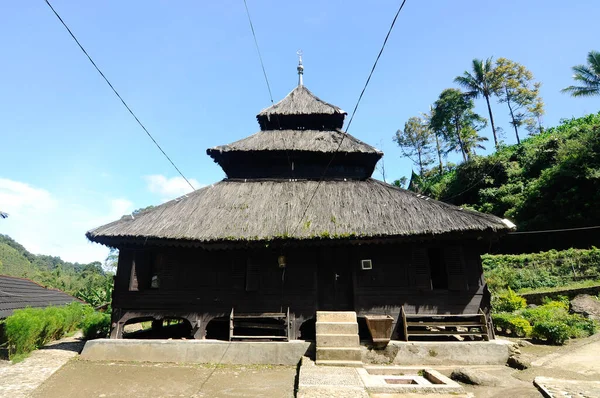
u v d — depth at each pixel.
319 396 6.88
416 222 10.44
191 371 9.28
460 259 10.84
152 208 12.05
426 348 9.87
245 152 14.09
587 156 25.95
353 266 11.05
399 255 11.06
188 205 12.23
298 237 10.29
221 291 11.05
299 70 19.09
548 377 8.45
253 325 10.84
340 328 9.78
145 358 10.17
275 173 14.66
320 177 14.41
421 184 52.53
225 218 11.44
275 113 16.08
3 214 12.03
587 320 13.55
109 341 10.37
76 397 7.48
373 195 12.51
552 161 32.53
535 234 27.80
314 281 11.06
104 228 10.72
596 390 7.39
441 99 52.75
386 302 10.68
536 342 12.19
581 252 21.52
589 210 24.73
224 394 7.68
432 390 7.25
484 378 8.20
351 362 9.22
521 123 53.44
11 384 8.14
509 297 17.34
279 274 11.16
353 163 14.62
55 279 55.69
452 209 10.95
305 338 11.98
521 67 51.81
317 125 16.61
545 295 18.53
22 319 10.64
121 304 10.99
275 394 7.67
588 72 32.16
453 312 10.51
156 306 10.96
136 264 11.29
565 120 43.75
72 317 15.24
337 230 10.52
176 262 11.37
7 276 18.20
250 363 9.99
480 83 51.75
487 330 10.16
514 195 32.47
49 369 9.27
